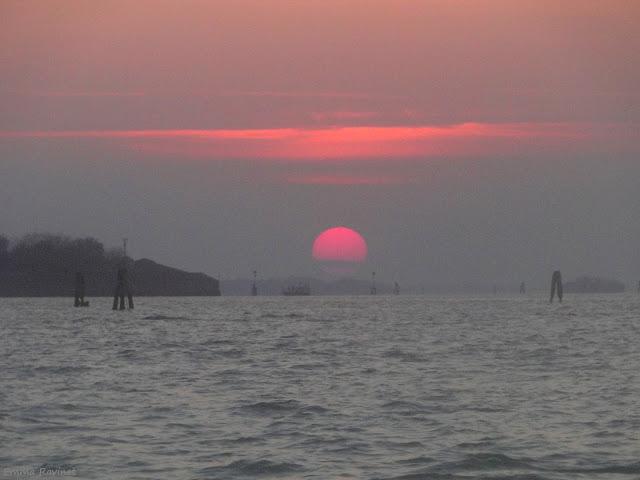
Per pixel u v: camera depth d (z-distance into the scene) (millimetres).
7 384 98938
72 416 76562
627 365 119750
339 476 56344
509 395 88688
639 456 61000
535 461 59875
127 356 136625
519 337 183375
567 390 92500
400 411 78938
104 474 56875
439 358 131375
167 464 59344
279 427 71562
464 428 70938
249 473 57156
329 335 191875
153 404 83188
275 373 110250
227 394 90000
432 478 56031
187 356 136500
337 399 86125
